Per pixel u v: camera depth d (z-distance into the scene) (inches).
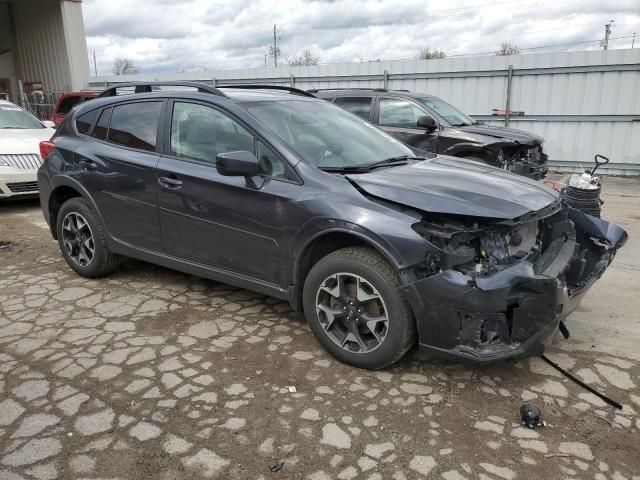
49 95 804.0
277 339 148.3
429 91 551.5
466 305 113.3
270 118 153.7
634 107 467.2
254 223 143.3
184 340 147.3
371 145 165.5
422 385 125.9
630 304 176.7
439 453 102.7
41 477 95.4
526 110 510.6
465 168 157.2
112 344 144.9
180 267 166.7
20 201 347.9
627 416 115.0
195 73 683.4
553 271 124.3
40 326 155.9
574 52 477.4
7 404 117.0
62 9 777.6
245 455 101.7
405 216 122.0
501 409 117.0
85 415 113.3
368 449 103.6
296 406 117.2
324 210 130.0
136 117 177.0
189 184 155.7
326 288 133.4
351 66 583.5
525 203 128.1
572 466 99.7
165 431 108.4
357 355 130.6
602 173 494.3
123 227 178.2
